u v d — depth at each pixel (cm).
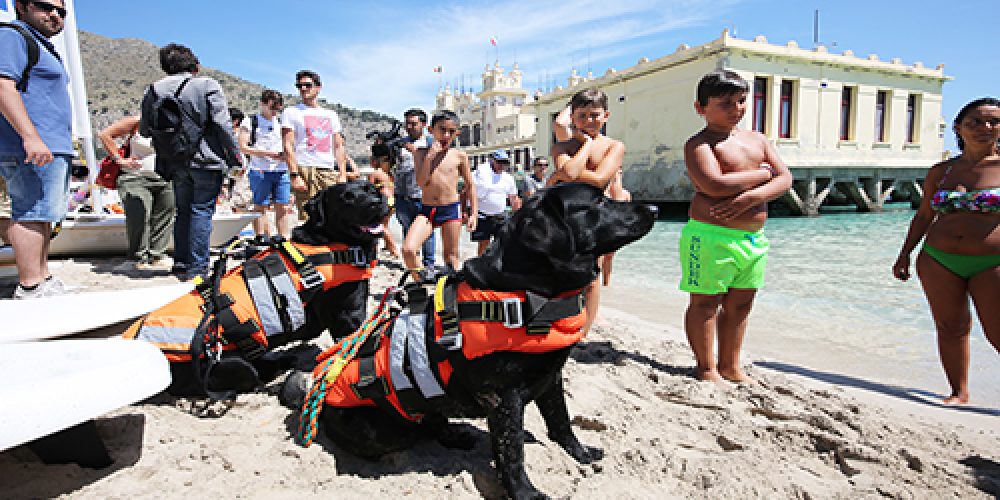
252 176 891
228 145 594
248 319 333
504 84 7425
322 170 873
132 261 716
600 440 327
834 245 1430
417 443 313
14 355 252
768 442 329
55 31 455
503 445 251
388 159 913
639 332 579
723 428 344
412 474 275
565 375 425
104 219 775
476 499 258
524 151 5391
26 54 413
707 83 390
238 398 341
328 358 303
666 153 2769
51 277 464
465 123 7812
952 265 397
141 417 313
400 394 264
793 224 2116
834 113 2717
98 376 227
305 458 276
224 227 852
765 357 525
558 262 237
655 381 425
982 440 337
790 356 529
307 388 336
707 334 423
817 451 321
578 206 245
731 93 380
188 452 278
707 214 401
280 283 342
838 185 2933
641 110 2912
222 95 586
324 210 369
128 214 705
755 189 385
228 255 352
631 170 3009
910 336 592
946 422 368
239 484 255
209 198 607
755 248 400
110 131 648
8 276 595
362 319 390
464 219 744
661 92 2772
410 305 274
